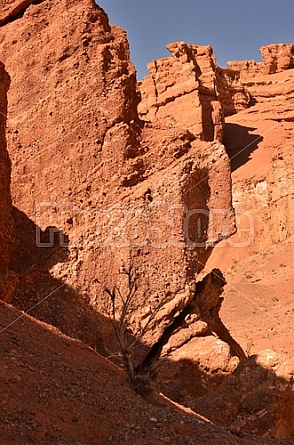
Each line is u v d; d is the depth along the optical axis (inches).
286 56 3137.3
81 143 633.6
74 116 638.5
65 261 599.5
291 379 458.6
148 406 350.6
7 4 679.1
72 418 307.4
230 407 451.2
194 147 650.8
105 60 649.6
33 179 634.8
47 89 650.8
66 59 652.1
